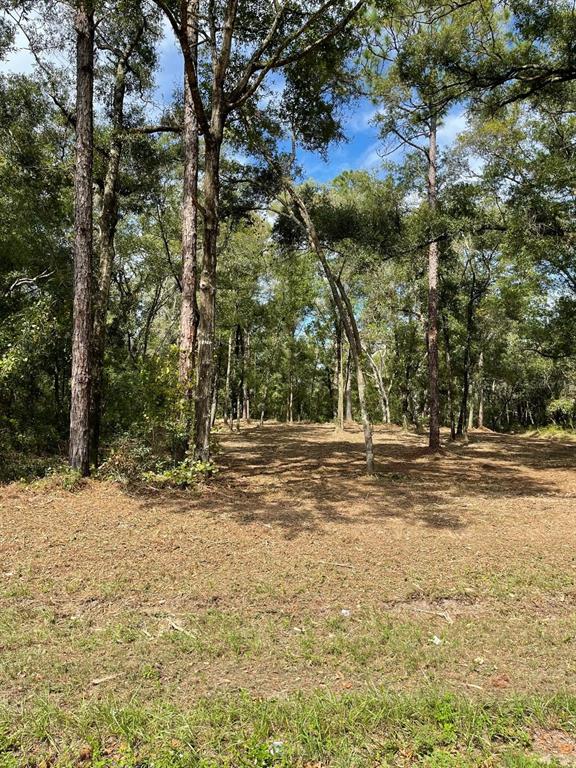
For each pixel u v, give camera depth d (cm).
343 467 1176
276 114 1108
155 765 221
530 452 1590
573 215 1061
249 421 3366
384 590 438
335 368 3816
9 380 968
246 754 230
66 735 242
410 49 1005
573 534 617
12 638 338
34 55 999
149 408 894
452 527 645
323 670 311
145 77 1155
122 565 479
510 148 1159
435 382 1542
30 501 686
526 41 973
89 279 819
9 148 1156
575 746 240
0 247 1144
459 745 239
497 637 356
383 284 1286
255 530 607
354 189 1245
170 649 331
